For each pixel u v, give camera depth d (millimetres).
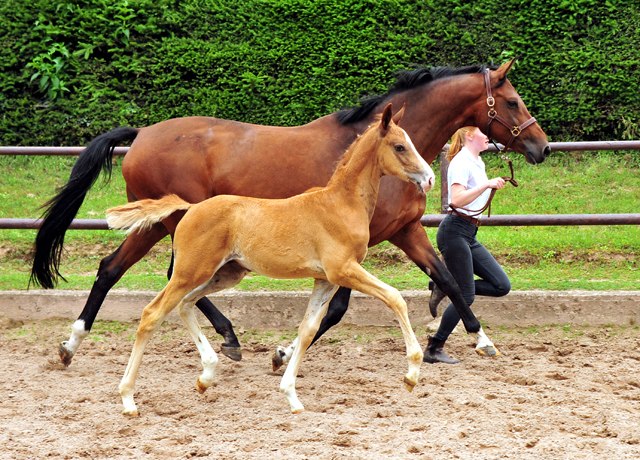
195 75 10547
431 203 8906
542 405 4246
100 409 4309
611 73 9680
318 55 10164
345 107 5383
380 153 4211
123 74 10656
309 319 4320
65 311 6410
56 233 5504
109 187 9750
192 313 4574
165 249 8180
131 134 5570
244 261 4297
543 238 7773
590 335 5855
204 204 4297
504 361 5301
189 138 5254
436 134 5344
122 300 6379
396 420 4027
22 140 10516
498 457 3430
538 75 9914
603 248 7453
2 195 9359
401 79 5355
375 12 10227
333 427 3918
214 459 3459
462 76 5324
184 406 4371
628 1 10016
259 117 10188
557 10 10031
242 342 6020
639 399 4352
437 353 5324
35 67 10602
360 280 4105
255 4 10648
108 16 10805
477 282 5414
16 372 5109
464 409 4207
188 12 10727
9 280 6898
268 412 4227
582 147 6266
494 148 6367
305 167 5105
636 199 8664
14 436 3799
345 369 5215
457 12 10219
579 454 3445
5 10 10797
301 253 4188
